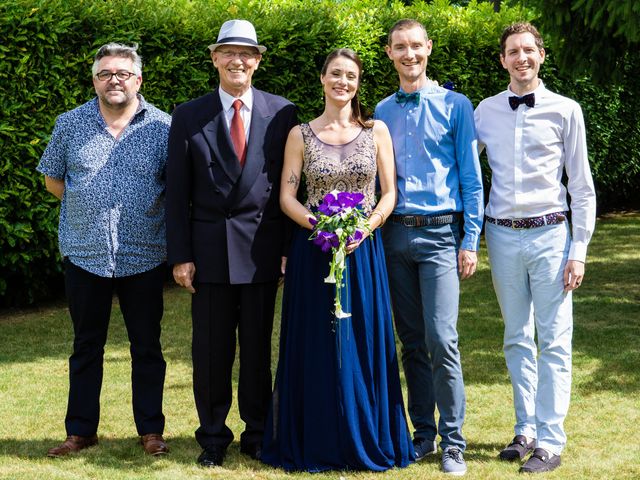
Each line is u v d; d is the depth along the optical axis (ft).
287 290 12.33
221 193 12.11
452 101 12.24
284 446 12.23
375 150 12.14
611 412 14.38
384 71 28.73
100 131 12.61
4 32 20.07
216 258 12.14
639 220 37.99
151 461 12.46
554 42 22.61
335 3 28.71
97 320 12.94
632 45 22.50
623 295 23.66
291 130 12.39
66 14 20.86
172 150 12.21
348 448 11.98
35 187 21.12
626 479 11.54
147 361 13.03
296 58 25.63
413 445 12.67
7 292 23.16
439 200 12.12
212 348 12.41
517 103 12.20
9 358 18.34
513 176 12.15
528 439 12.57
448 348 12.03
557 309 12.09
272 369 17.46
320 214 11.59
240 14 24.80
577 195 12.14
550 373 12.10
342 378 11.94
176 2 24.04
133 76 12.46
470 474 11.78
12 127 20.34
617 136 38.22
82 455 12.71
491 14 32.32
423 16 30.22
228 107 12.28
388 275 12.51
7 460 12.44
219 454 12.43
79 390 12.98
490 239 12.50
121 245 12.57
